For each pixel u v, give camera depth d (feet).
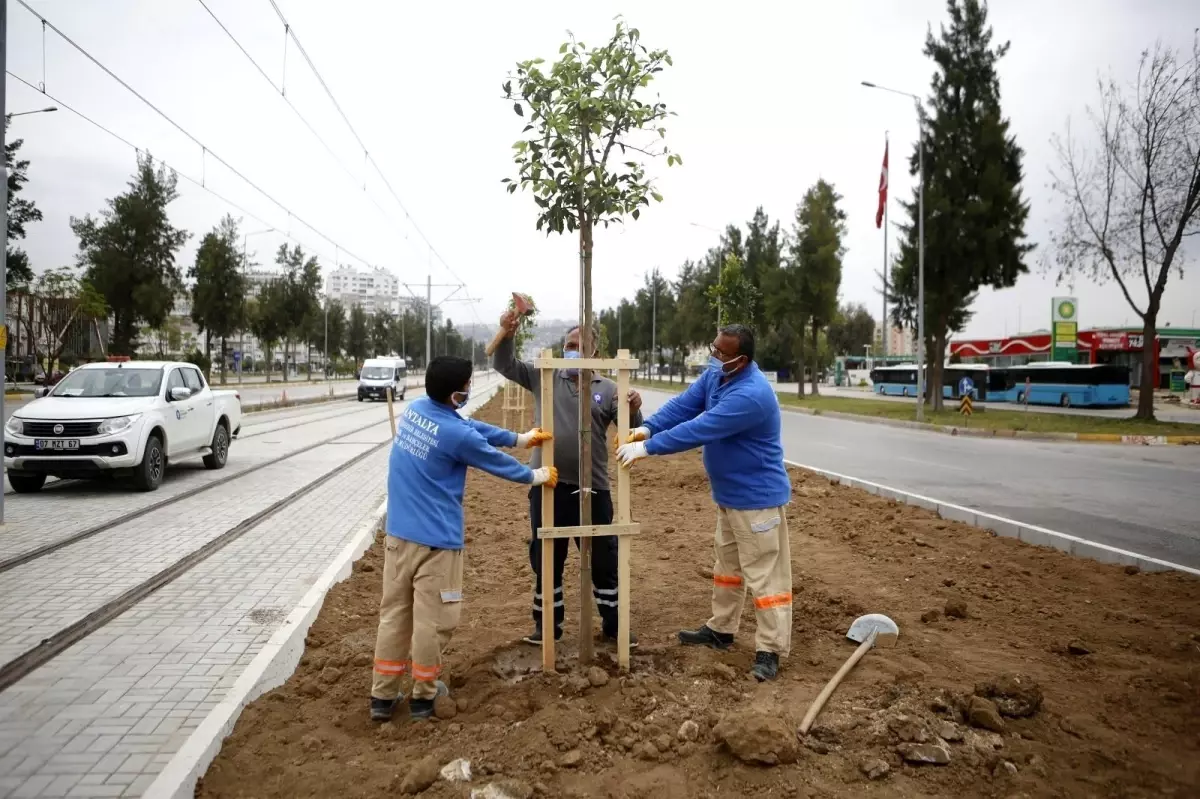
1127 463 53.06
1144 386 85.56
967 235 96.89
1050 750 11.57
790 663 15.46
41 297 118.01
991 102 97.55
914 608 19.17
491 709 13.26
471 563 24.02
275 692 14.20
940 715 12.64
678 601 19.86
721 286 106.83
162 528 27.91
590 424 14.74
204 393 43.06
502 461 13.38
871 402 136.98
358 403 133.69
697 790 10.82
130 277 136.05
